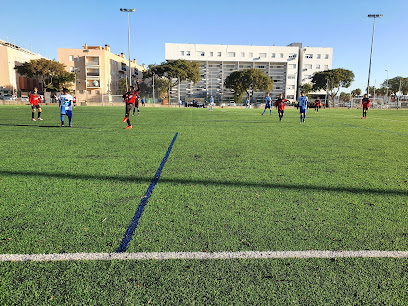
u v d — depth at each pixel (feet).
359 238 8.67
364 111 75.10
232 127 43.98
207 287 6.39
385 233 9.03
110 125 44.11
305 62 307.99
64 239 8.46
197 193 12.66
